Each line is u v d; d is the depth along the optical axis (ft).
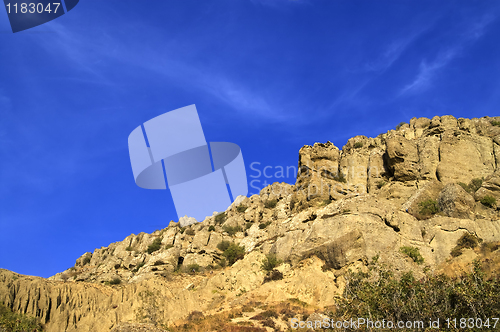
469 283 96.27
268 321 118.62
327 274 141.28
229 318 126.72
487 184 173.78
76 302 151.64
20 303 142.61
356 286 113.50
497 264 129.39
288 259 156.66
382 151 211.61
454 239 152.05
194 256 214.07
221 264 202.90
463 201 165.17
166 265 211.00
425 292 97.71
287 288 141.69
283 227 187.42
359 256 139.85
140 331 102.73
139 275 210.18
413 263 141.18
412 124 230.68
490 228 154.20
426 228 159.33
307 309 126.72
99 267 242.58
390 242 146.00
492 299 91.45
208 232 229.45
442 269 140.77
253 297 141.79
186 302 144.05
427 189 177.78
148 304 140.87
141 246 258.57
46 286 152.25
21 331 130.93
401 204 183.11
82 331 135.13
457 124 208.44
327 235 153.28
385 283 106.63
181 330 121.19
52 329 138.82
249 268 165.17
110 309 145.18
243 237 223.30
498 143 195.31
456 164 190.39
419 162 195.00
